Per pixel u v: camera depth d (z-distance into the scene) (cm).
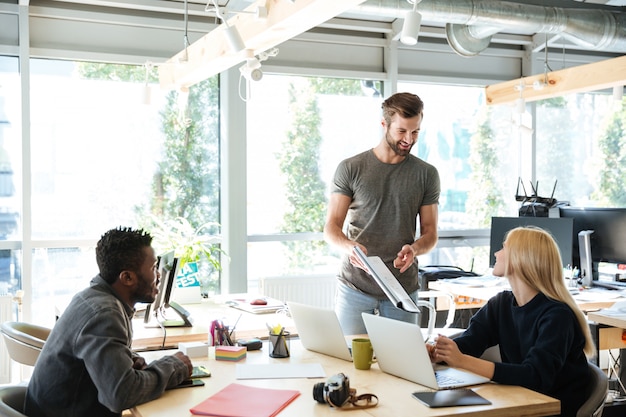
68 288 552
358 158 346
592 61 720
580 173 716
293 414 213
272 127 615
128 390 225
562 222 544
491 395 231
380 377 255
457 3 512
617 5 611
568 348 254
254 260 612
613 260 536
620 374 484
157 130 579
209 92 596
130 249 254
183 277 451
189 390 242
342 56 632
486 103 658
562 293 264
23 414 241
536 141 697
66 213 552
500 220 585
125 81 567
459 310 575
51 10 531
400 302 269
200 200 595
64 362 239
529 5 536
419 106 327
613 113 727
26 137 524
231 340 302
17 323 348
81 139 556
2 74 525
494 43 686
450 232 673
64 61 549
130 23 554
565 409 252
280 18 329
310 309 287
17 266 533
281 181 620
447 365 269
